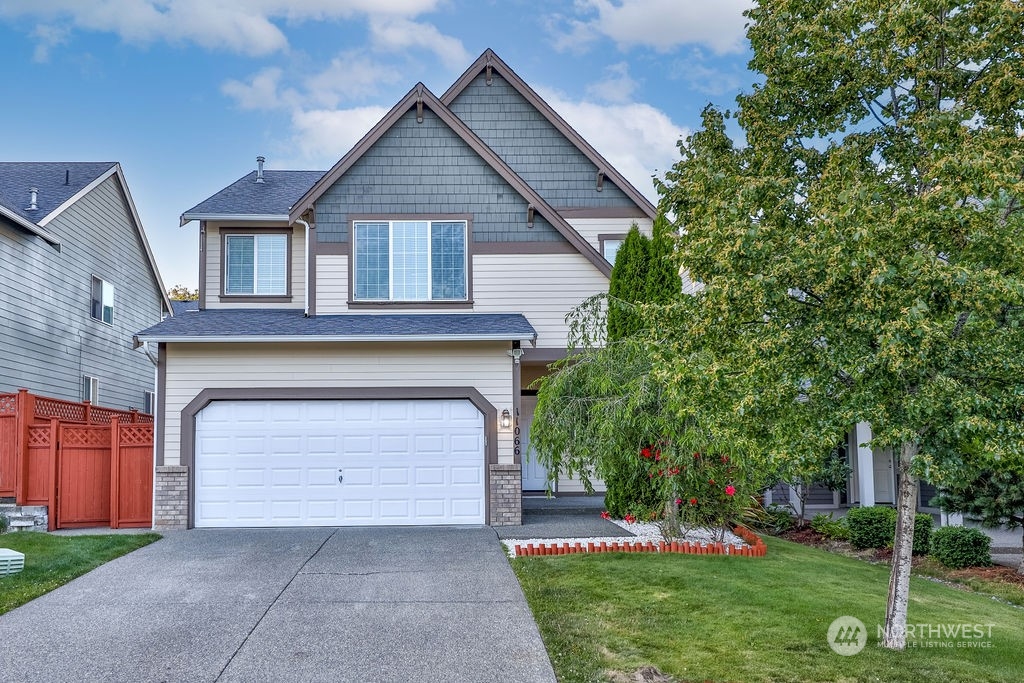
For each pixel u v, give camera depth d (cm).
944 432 620
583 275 1590
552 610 817
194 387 1393
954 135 773
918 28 822
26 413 1393
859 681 641
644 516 1268
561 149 1875
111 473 1398
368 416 1407
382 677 641
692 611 813
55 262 1864
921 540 1313
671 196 1058
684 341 751
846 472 1550
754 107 989
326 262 1559
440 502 1394
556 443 1188
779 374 682
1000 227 635
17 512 1359
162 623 779
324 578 959
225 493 1378
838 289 648
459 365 1420
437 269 1576
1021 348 631
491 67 1888
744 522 1376
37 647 707
